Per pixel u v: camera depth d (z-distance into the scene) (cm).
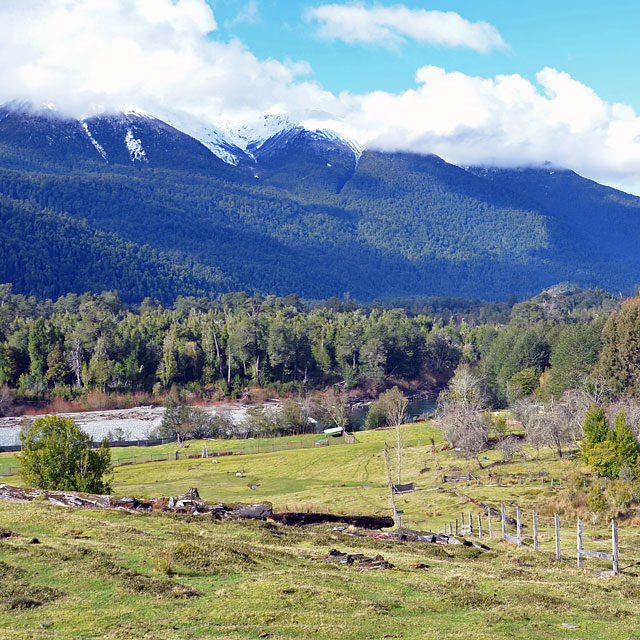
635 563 3841
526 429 9931
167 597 2408
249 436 15050
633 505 5956
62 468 5206
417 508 6681
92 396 19300
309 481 9288
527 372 16025
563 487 7031
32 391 18925
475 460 9694
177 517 3997
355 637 2173
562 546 4525
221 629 2139
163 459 12325
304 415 15862
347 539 3988
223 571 2792
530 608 2686
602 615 2672
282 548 3484
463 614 2583
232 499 7769
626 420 9125
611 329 13612
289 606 2405
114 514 3850
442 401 14488
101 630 2039
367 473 9700
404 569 3266
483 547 4178
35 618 2116
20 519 3334
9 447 13438
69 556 2717
